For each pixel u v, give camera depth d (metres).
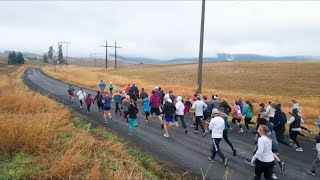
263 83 56.84
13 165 8.20
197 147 12.95
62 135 11.16
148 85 46.66
